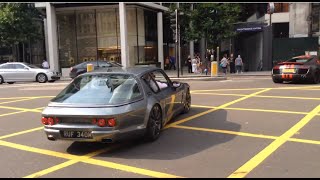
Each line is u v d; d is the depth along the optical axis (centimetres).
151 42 3822
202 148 689
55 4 3372
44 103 1383
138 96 720
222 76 2611
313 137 741
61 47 3625
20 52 4116
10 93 1794
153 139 748
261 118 939
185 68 4141
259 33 3569
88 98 695
